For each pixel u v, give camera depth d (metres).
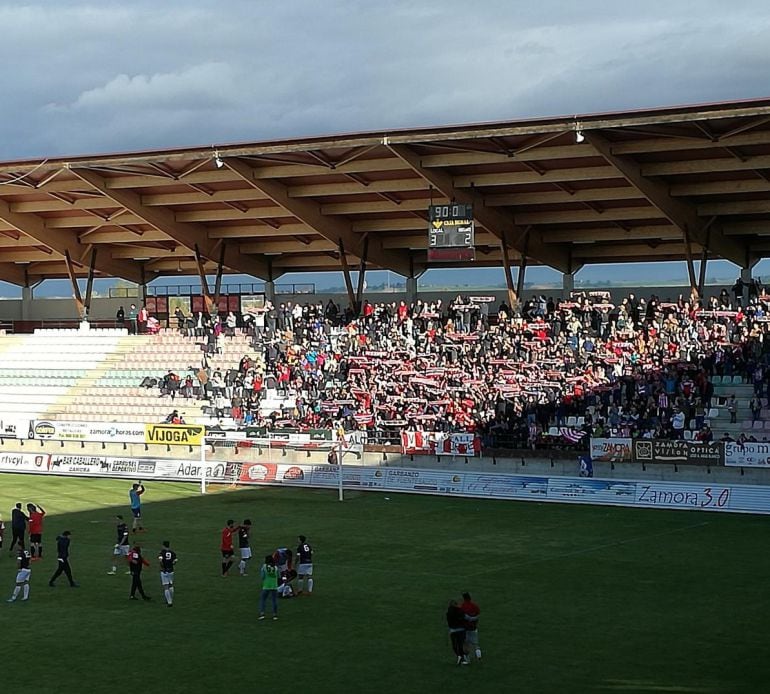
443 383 72.25
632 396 66.50
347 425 69.94
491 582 38.28
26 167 70.75
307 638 31.44
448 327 78.94
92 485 64.06
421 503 56.81
